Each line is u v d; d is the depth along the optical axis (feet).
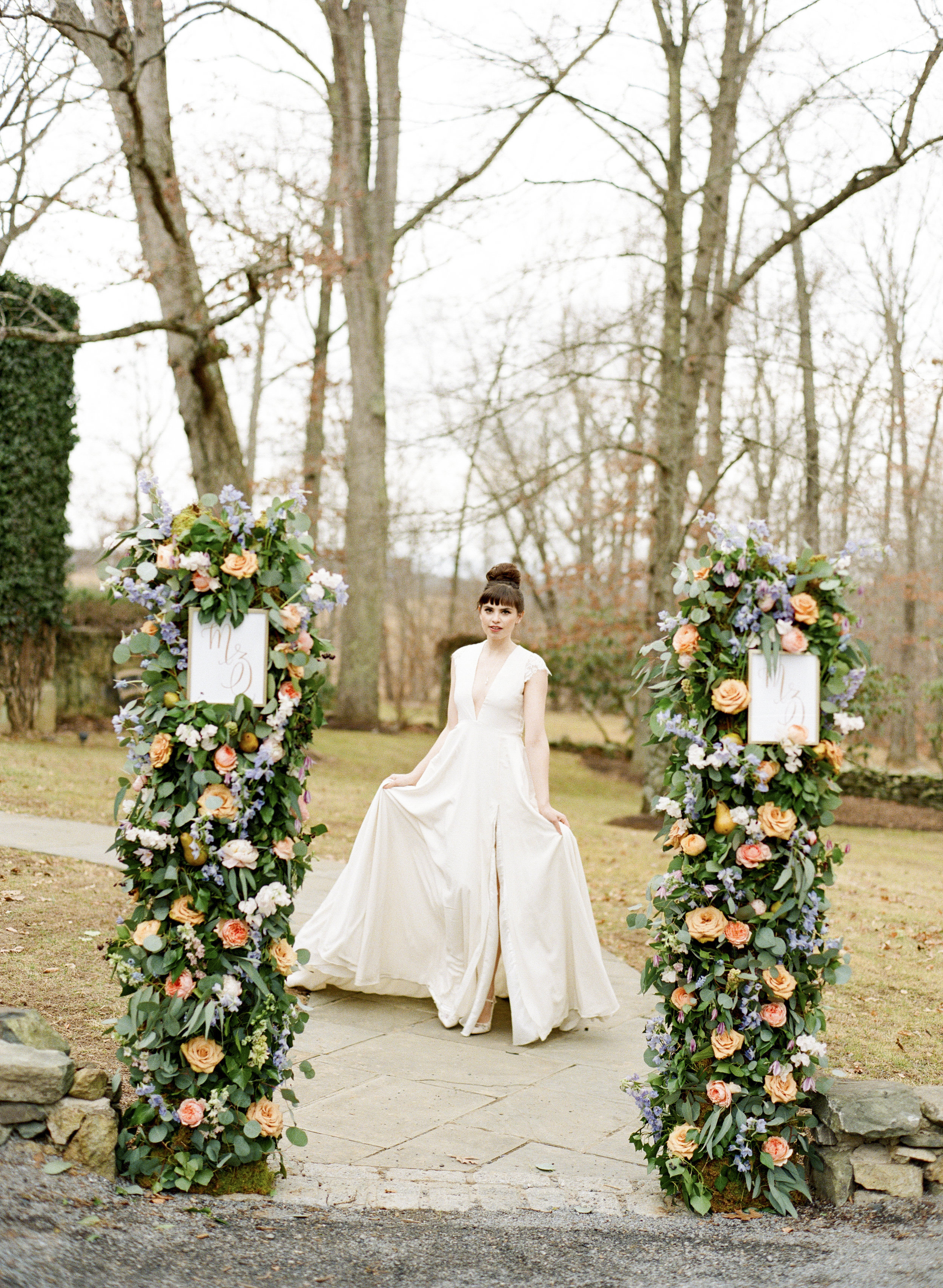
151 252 43.27
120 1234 8.68
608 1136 12.31
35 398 47.39
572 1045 15.81
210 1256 8.59
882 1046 16.15
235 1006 10.04
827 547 64.59
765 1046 10.55
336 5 41.83
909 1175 10.55
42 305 47.52
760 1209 10.40
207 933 10.19
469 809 16.55
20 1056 9.90
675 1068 10.83
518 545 97.30
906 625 84.84
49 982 15.43
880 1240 9.48
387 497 64.69
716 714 10.80
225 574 10.39
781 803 10.56
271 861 10.44
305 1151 11.36
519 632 74.59
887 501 67.00
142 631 10.58
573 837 16.55
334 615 95.45
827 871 10.75
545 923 16.12
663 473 44.88
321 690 10.89
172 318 37.40
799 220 39.93
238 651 10.39
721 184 44.19
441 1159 11.35
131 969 10.33
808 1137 10.82
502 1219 9.93
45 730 49.16
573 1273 8.80
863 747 64.64
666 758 46.29
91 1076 10.07
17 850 24.11
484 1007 16.14
